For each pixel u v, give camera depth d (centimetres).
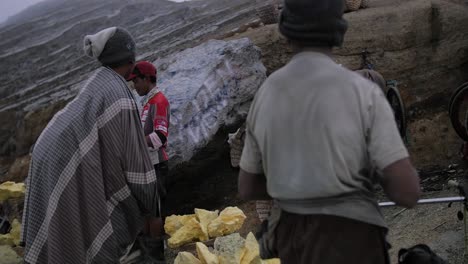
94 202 296
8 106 777
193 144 498
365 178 169
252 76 585
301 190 167
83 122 299
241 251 326
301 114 166
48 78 866
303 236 172
